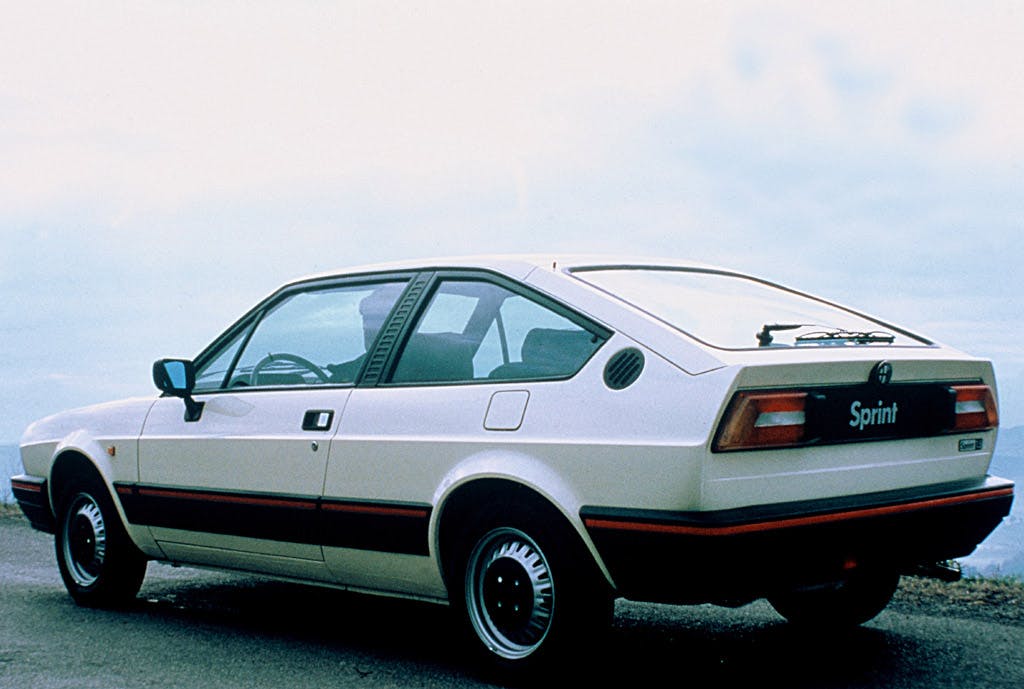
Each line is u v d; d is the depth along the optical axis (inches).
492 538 169.8
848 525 156.4
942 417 172.2
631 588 154.3
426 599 183.2
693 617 222.8
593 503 155.5
